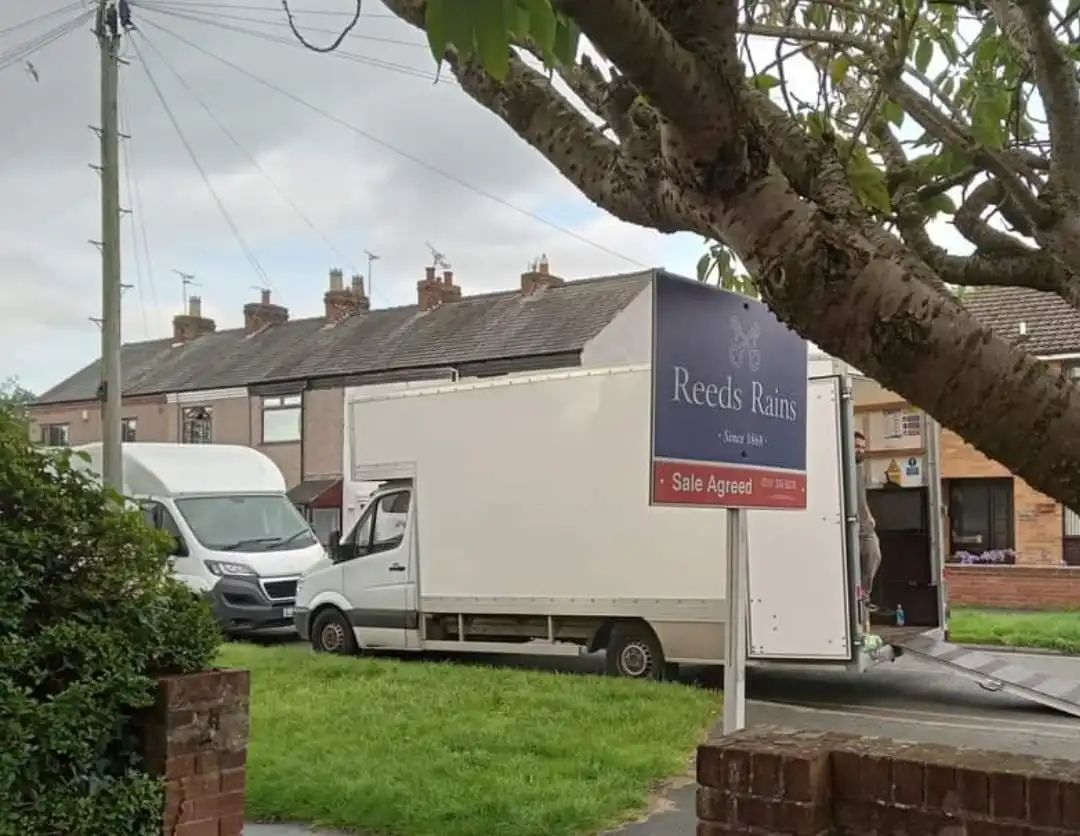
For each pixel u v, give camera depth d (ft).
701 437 15.81
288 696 32.96
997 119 10.74
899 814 10.75
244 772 14.39
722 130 6.26
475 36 6.08
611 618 38.75
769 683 39.14
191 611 14.62
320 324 111.65
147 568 14.35
